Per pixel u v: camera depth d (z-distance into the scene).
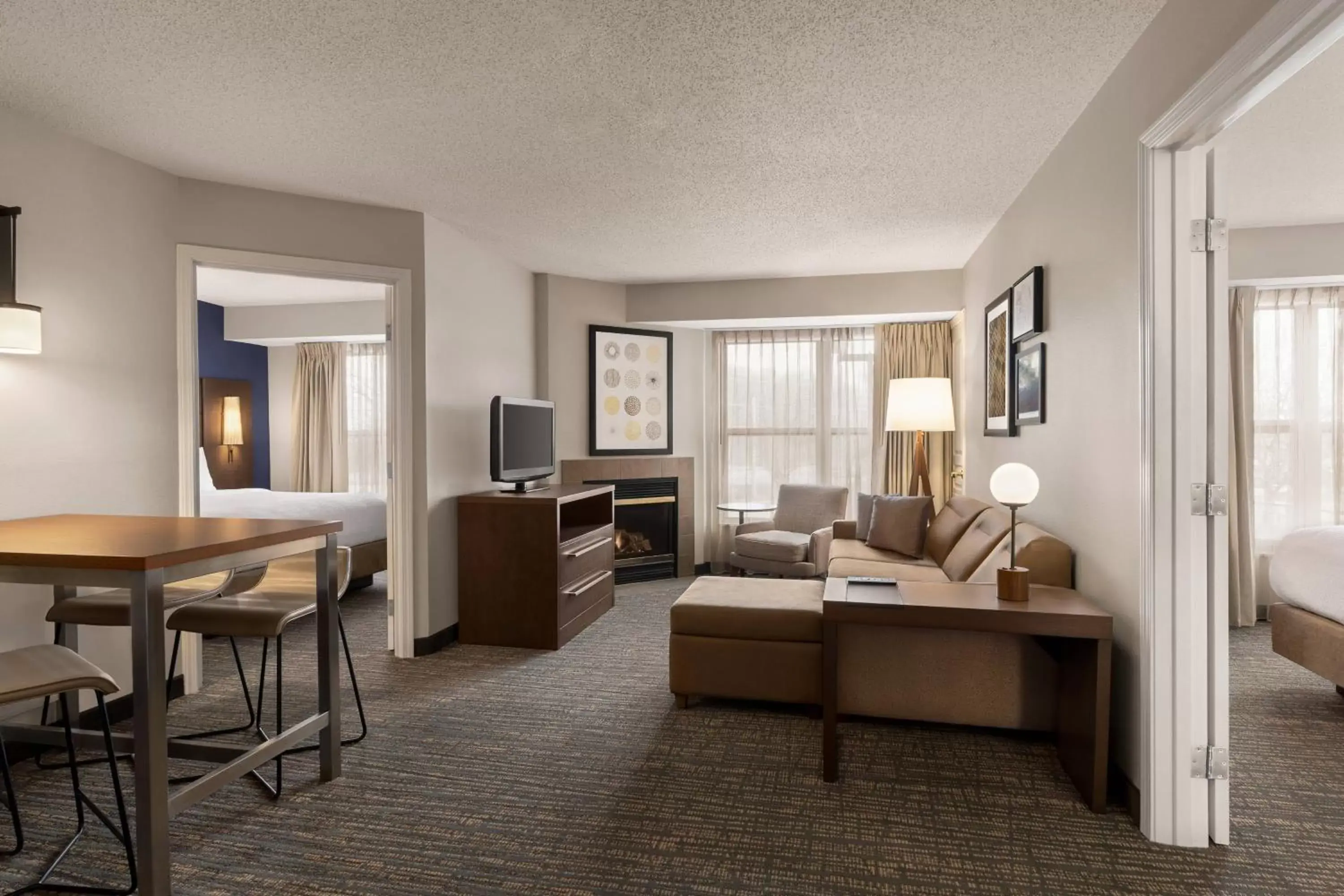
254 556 2.25
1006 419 4.06
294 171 3.46
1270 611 3.78
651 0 2.11
